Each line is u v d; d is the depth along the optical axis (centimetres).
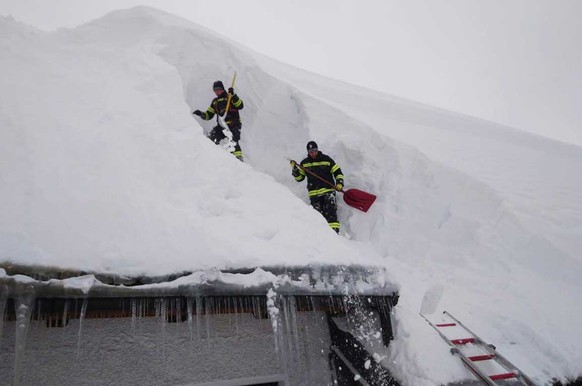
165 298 217
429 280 418
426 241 461
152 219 248
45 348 228
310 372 300
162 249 230
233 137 564
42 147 265
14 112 285
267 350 290
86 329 240
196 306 226
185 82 588
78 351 235
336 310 294
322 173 519
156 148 323
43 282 191
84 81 379
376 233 478
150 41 554
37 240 206
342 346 308
